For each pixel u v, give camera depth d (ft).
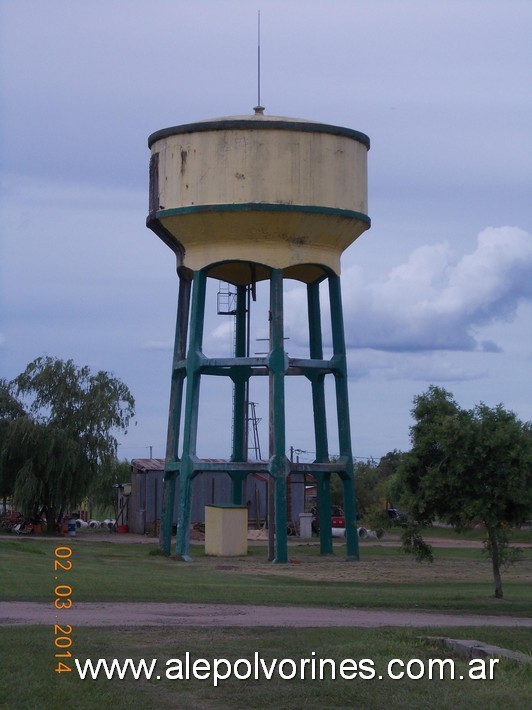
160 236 149.69
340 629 69.36
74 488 216.54
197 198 140.77
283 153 140.15
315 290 156.25
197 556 154.10
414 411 101.45
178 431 153.38
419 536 103.60
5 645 59.67
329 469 148.97
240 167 139.85
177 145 143.23
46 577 100.83
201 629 68.69
